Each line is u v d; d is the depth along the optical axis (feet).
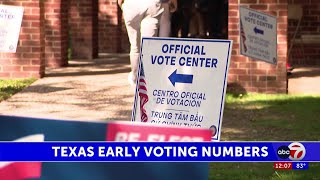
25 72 46.06
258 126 30.60
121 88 41.16
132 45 35.86
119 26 69.36
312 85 43.14
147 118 20.48
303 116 33.06
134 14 34.91
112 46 68.90
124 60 59.88
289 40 56.59
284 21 40.40
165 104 20.35
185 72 20.18
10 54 45.88
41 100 36.68
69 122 13.32
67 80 44.86
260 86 40.73
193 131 13.41
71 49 61.00
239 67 40.75
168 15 41.52
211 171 22.63
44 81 44.37
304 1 56.49
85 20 60.75
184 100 20.16
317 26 56.49
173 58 20.31
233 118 32.50
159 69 20.43
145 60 20.54
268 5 40.37
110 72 49.55
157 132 13.41
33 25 45.75
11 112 32.78
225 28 61.72
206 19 61.72
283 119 32.30
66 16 54.34
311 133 29.09
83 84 42.86
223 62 19.85
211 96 19.90
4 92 39.06
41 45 46.16
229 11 40.52
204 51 20.02
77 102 36.17
